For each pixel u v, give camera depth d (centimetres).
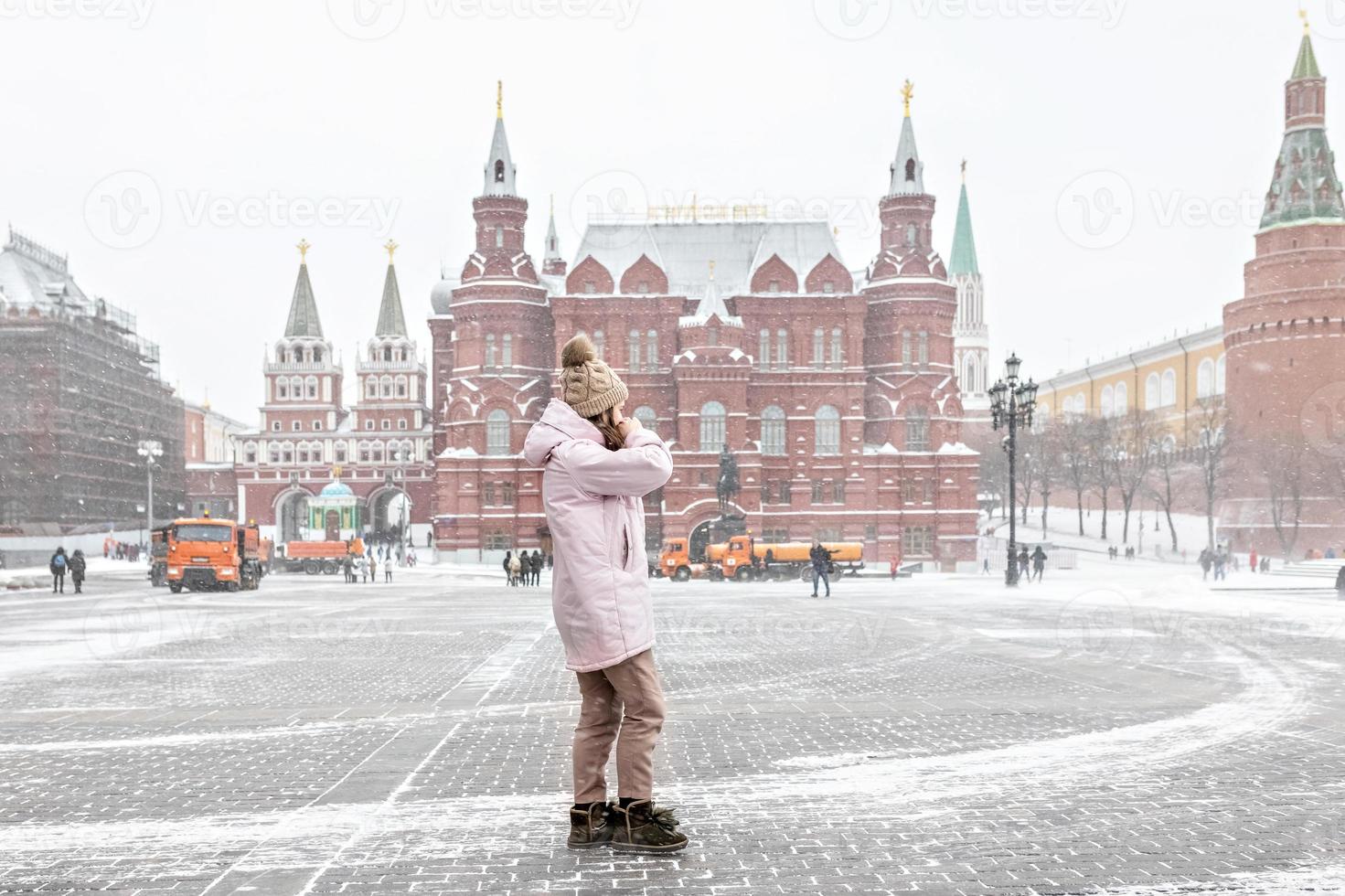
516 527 7288
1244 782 629
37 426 7706
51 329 7806
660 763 697
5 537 7444
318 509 8762
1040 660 1317
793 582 4928
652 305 7412
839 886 438
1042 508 11281
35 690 1112
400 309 10844
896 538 7338
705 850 493
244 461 10581
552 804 593
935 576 5706
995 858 478
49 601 3161
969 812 562
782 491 7388
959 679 1136
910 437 7425
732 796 603
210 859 488
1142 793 604
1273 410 7181
